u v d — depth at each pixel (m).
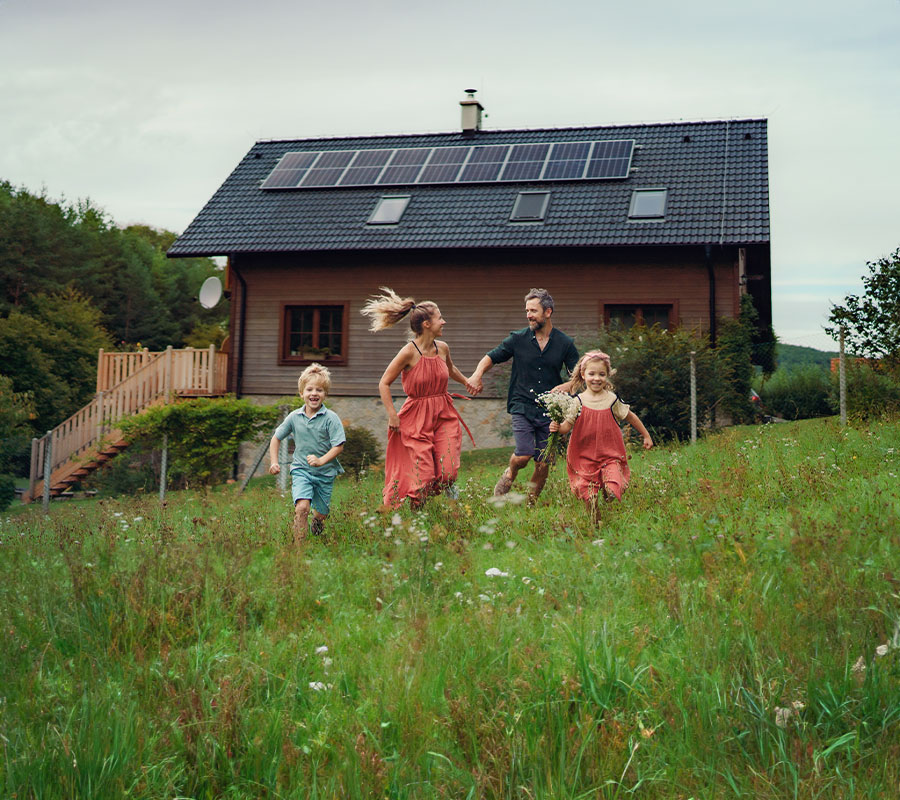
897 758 2.73
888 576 3.95
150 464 18.53
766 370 23.52
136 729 2.96
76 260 49.53
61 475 18.91
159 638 3.84
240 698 3.13
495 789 2.67
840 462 8.38
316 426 6.95
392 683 3.31
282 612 4.36
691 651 3.40
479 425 19.89
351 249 20.12
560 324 19.81
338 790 2.67
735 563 4.54
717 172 20.52
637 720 2.96
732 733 2.88
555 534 5.95
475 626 3.75
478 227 20.06
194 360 19.62
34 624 4.11
